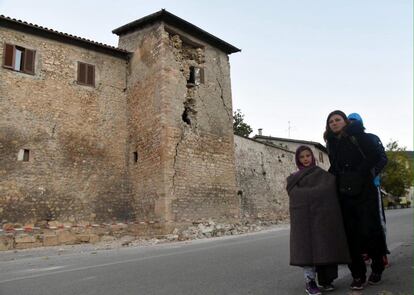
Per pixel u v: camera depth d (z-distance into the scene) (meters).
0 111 15.50
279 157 27.75
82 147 17.56
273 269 6.01
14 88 16.00
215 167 19.41
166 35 18.33
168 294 4.59
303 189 4.48
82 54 18.28
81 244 13.98
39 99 16.61
